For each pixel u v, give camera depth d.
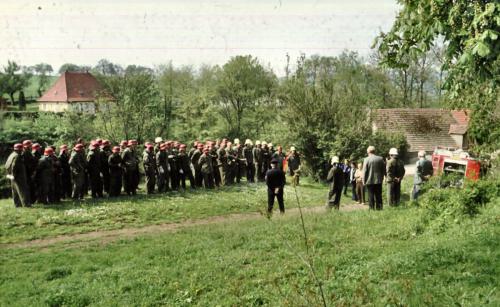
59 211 15.48
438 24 6.14
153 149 20.36
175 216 16.16
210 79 57.69
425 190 16.81
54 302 7.40
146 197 18.98
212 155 23.17
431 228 10.26
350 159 24.64
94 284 8.19
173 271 8.63
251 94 51.53
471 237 8.48
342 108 28.11
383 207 14.95
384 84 48.03
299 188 24.03
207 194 20.44
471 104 15.60
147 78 37.25
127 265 9.32
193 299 7.31
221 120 52.91
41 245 11.98
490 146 17.67
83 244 11.91
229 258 9.16
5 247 11.77
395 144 34.94
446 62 6.51
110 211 15.94
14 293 8.00
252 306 6.79
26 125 41.41
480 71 6.12
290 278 7.63
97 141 19.14
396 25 7.28
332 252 9.03
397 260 7.63
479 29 5.68
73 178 17.58
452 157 19.88
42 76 94.44
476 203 11.03
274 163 14.90
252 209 17.75
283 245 9.84
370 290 6.41
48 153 16.69
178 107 52.50
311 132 27.48
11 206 16.33
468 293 6.00
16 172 15.70
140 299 7.39
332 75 31.09
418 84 52.62
